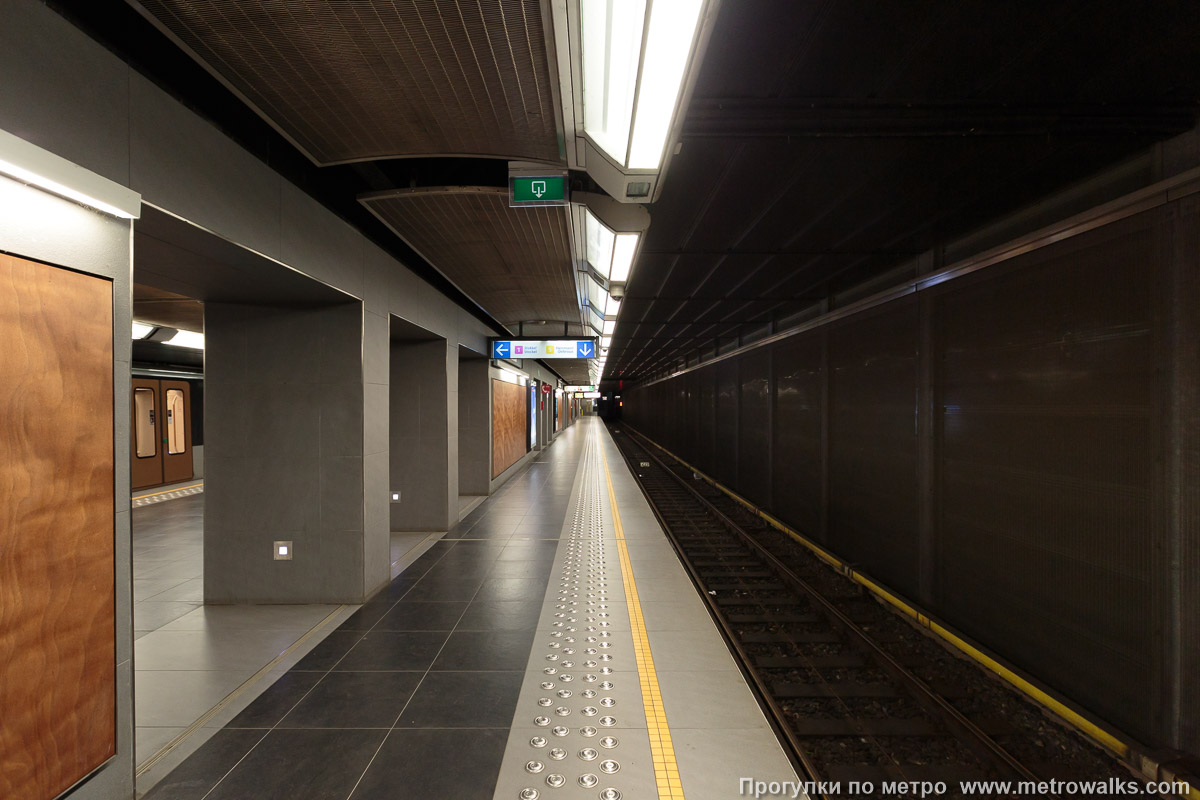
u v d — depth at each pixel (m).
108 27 2.92
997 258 4.18
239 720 3.19
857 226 5.12
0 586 1.95
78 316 2.24
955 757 3.16
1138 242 3.06
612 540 7.50
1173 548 2.87
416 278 6.55
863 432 6.58
